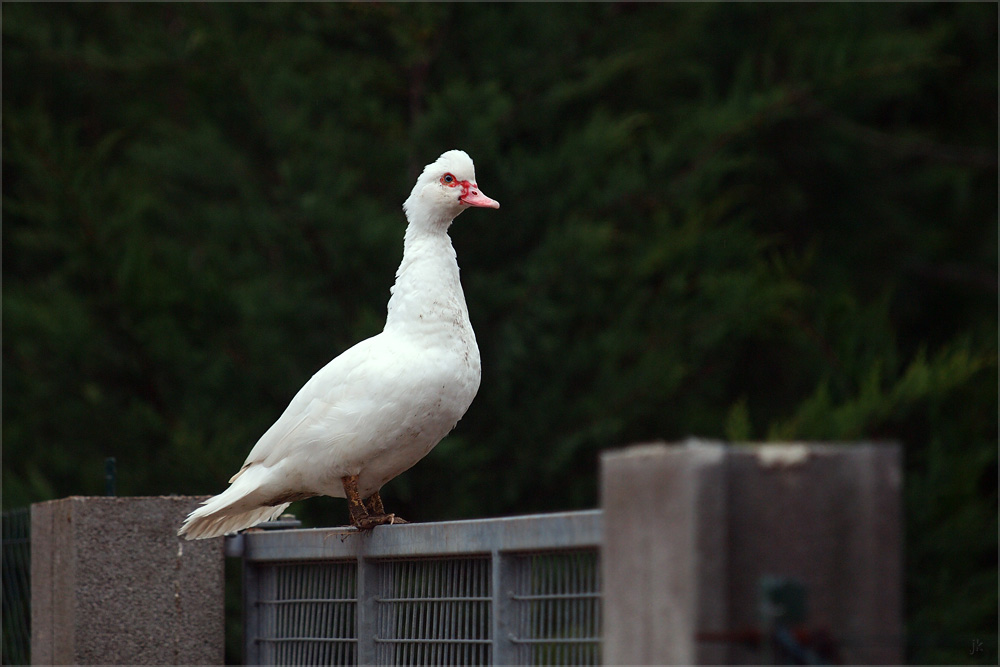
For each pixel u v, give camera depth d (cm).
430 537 464
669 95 1681
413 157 1424
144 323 1315
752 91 1500
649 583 277
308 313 1372
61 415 1332
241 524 636
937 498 1324
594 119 1440
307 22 1443
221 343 1362
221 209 1423
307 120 1427
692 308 1419
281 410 1361
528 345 1395
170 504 620
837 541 265
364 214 1366
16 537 769
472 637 442
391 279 1387
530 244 1473
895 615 262
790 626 260
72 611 598
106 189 1384
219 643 620
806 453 267
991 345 1424
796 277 1495
